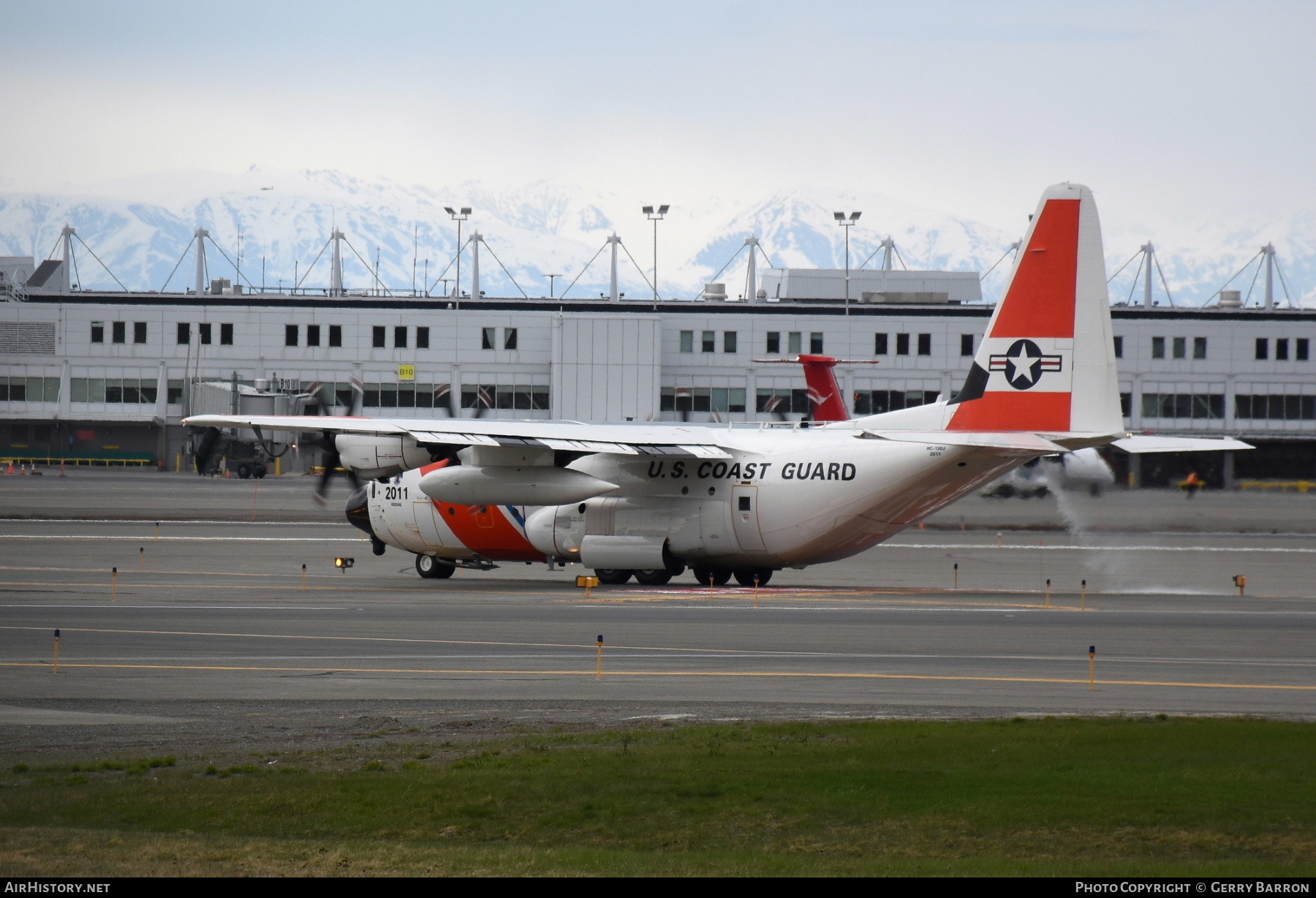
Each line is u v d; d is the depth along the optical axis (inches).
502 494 4126.5
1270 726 1937.7
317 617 3250.5
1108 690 2310.5
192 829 1467.8
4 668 2534.5
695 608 3444.9
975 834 1413.6
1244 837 1391.5
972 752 1775.3
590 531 4197.8
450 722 2047.2
